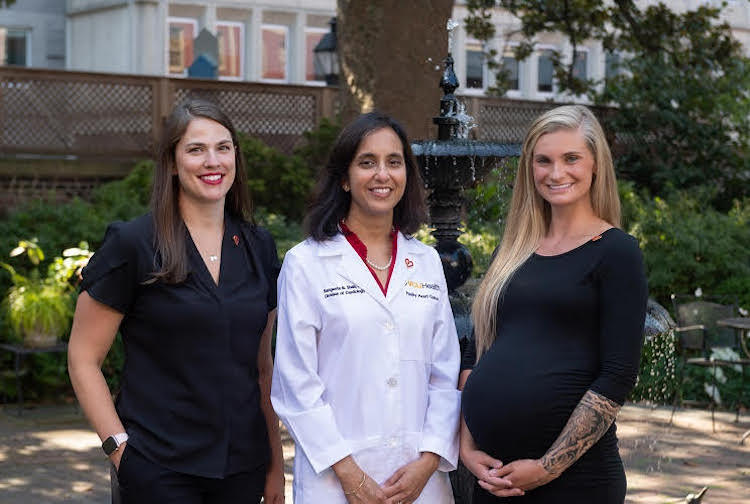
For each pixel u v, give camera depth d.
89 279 2.87
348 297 2.88
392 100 9.53
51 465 6.12
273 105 13.66
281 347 2.89
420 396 2.95
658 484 5.91
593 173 2.90
